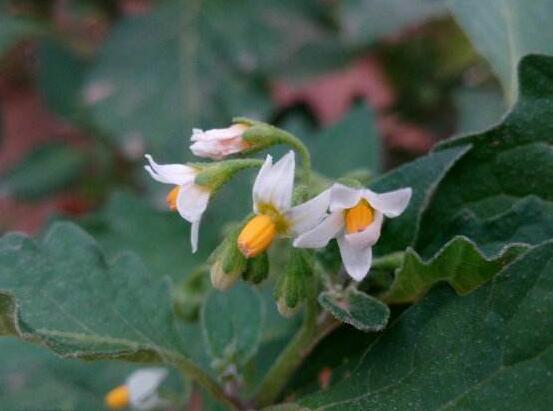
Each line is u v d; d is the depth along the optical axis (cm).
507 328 8
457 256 8
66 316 9
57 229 9
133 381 11
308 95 21
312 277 9
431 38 19
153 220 13
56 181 19
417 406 8
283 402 10
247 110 17
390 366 8
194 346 12
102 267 9
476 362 8
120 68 17
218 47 17
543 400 7
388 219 9
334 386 9
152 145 16
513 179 9
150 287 9
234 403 10
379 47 19
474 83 18
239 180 14
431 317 8
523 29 11
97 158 19
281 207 8
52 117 22
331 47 17
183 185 9
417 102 19
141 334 9
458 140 9
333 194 8
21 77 23
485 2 11
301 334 9
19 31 18
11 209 21
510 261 8
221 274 8
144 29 17
